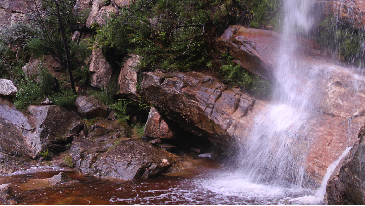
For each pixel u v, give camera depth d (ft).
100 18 33.94
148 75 26.02
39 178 19.90
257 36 25.72
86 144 24.67
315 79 21.24
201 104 22.77
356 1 24.68
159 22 28.55
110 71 31.55
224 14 28.09
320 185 16.34
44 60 34.73
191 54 27.20
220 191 17.10
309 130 18.72
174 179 19.81
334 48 24.77
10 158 22.59
